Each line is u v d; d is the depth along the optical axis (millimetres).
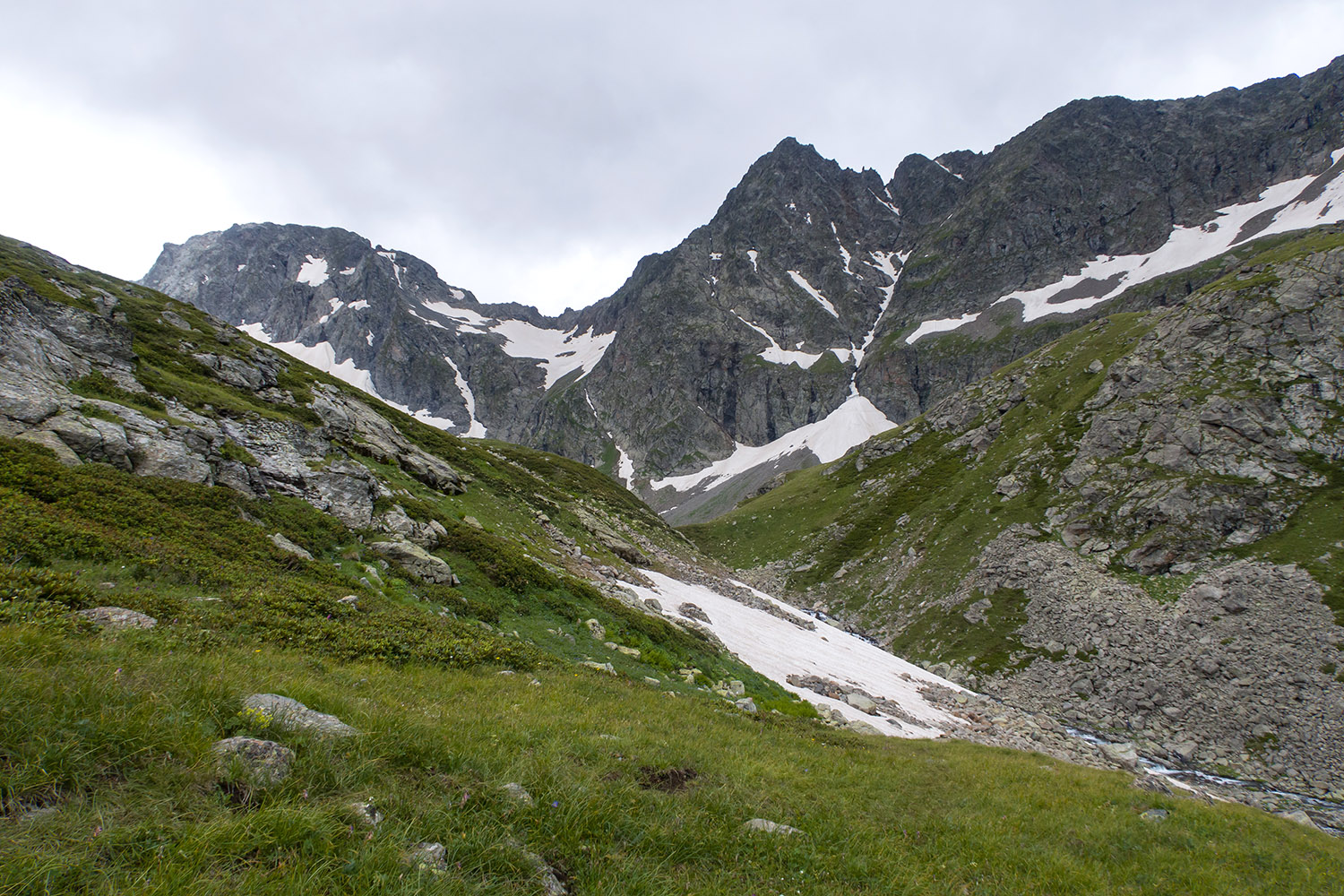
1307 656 56625
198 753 6031
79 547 14438
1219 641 61906
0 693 5680
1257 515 72500
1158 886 11859
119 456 22156
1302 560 64875
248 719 7156
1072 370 123312
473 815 6887
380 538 27266
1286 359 85312
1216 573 68250
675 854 7852
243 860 4965
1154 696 60406
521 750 9680
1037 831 14000
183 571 15727
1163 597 69938
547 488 75250
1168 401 91312
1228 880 12805
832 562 115812
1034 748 40438
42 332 28484
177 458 23734
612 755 10883
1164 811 17766
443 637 18406
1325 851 16312
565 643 26391
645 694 19703
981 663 73188
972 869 10727
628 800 8836
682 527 158750
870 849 10031
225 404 33438
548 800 7828
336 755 7156
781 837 9312
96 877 4270
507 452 105062
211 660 9445
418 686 13164
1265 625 60781
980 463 118000
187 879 4504
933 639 82188
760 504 159875
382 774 7188
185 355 41938
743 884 7613
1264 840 16219
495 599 27797
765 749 16047
